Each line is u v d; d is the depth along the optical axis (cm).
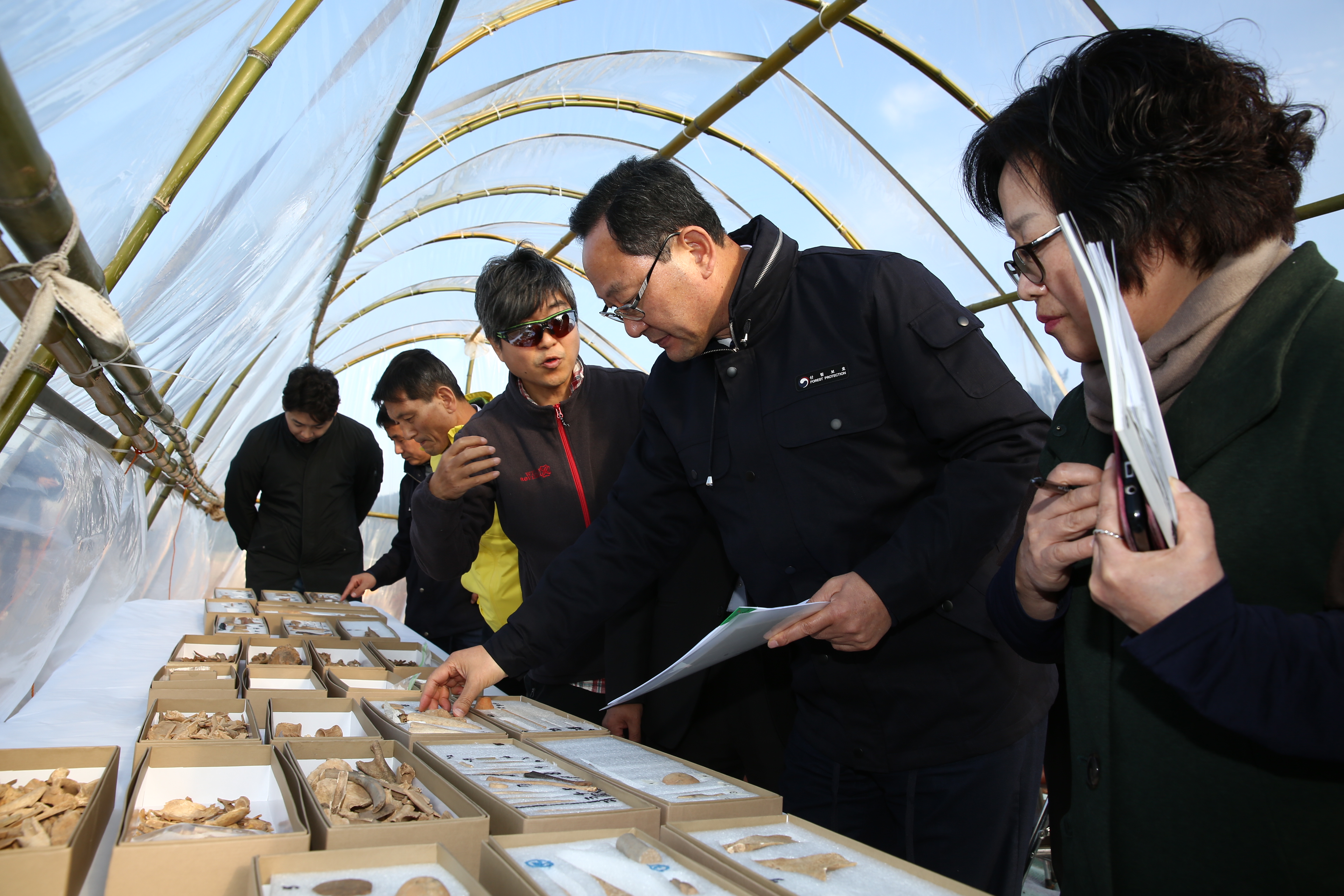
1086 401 103
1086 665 101
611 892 88
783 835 113
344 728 175
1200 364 89
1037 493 106
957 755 165
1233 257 85
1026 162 94
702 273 167
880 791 177
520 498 251
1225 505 84
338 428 473
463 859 105
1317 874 79
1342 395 78
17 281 107
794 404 170
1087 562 104
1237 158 80
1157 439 74
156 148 166
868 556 163
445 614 413
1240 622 74
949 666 165
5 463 166
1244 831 82
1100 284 75
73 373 164
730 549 187
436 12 307
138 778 115
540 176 801
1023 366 692
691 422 186
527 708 205
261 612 332
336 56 261
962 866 163
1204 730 86
